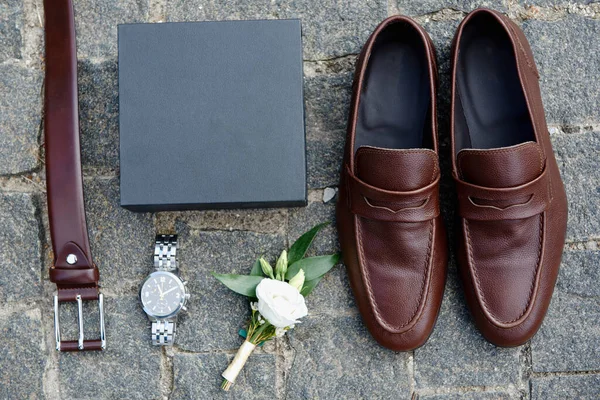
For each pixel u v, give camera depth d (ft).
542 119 3.40
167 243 3.49
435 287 3.35
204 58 3.28
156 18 3.70
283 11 3.70
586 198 3.64
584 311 3.61
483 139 3.49
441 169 3.61
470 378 3.59
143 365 3.60
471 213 3.20
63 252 3.45
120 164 3.27
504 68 3.46
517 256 3.31
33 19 3.69
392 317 3.31
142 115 3.27
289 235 3.62
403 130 3.48
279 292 3.13
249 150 3.28
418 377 3.59
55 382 3.61
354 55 3.68
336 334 3.59
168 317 3.47
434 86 3.21
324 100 3.66
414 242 3.28
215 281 3.60
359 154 3.15
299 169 3.28
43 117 3.67
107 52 3.68
